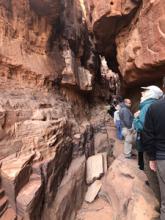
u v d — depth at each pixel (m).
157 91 2.74
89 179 4.67
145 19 4.54
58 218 3.00
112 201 3.77
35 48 5.76
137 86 7.42
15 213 2.35
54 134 3.86
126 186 3.54
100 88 14.09
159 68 4.64
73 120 6.06
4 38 4.51
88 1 6.86
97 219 3.52
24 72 4.93
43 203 2.82
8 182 2.41
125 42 6.16
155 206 2.78
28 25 5.40
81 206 3.97
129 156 4.52
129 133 4.53
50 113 4.52
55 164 3.44
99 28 6.52
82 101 9.16
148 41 4.46
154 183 2.59
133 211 2.79
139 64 4.92
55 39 6.85
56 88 6.54
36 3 5.29
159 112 1.95
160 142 1.97
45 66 5.85
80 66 8.83
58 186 3.55
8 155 2.87
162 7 3.90
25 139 3.25
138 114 2.86
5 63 4.39
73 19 8.31
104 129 8.50
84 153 5.38
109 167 4.83
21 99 4.06
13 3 4.83
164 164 1.94
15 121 3.36
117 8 5.44
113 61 9.95
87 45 10.30
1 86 4.08
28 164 2.81
